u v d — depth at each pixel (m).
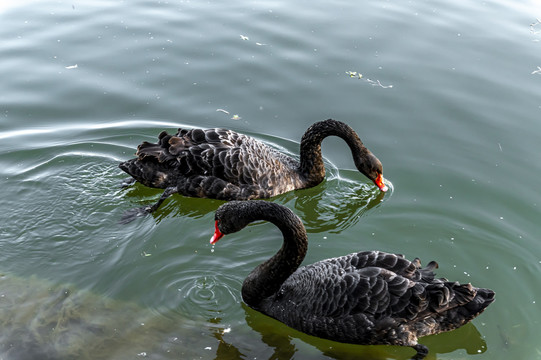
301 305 2.90
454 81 3.95
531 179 3.47
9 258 3.12
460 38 4.26
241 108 3.82
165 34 4.25
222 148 3.39
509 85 3.93
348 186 3.55
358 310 2.83
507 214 3.33
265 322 2.97
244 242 3.22
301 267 3.04
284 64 4.05
